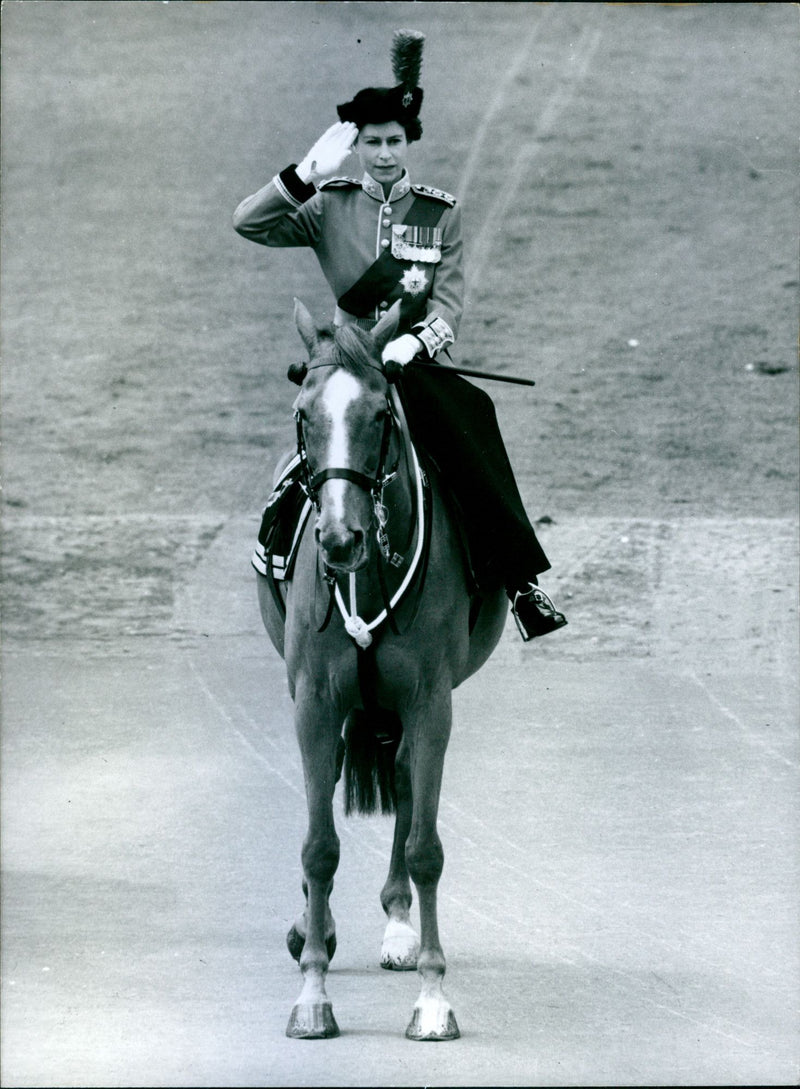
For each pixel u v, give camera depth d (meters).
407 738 11.09
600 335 36.72
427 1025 10.82
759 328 36.84
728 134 46.94
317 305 39.16
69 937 12.90
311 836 10.95
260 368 35.72
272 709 20.03
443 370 11.90
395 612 10.71
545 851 15.04
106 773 17.47
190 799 16.59
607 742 18.48
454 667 11.16
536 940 12.95
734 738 18.66
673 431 31.91
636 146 46.31
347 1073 10.15
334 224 12.22
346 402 10.06
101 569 25.72
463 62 51.66
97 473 30.33
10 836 15.46
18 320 38.19
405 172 12.30
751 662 21.91
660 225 42.03
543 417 32.56
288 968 12.34
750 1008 11.50
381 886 14.46
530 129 47.31
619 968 12.33
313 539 10.96
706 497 28.72
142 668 21.86
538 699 20.30
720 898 13.83
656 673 21.47
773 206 42.88
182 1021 11.16
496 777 17.23
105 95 50.56
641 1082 10.03
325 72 50.94
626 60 52.09
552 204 43.22
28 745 18.47
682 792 16.72
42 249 41.91
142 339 37.12
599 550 25.70
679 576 24.83
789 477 29.83
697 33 54.44
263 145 47.00
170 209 44.06
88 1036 10.86
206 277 40.56
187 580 25.44
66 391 34.47
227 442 31.95
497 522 11.61
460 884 14.24
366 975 12.28
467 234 41.69
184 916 13.45
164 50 53.72
